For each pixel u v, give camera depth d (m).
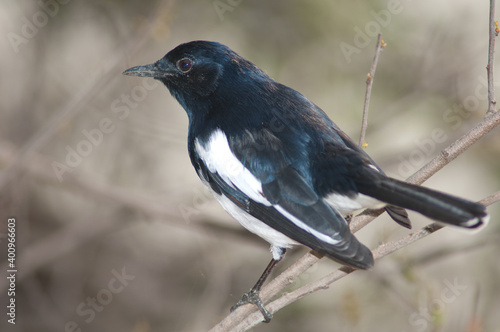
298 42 12.26
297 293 7.33
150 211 12.28
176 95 8.56
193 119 8.38
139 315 12.80
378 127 12.81
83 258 13.31
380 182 6.88
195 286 13.07
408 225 7.52
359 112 12.74
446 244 12.79
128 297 13.00
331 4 11.93
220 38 12.65
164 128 13.05
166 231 13.86
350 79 12.62
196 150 8.22
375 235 12.45
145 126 12.91
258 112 7.84
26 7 12.71
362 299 12.02
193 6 12.35
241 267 13.09
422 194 6.59
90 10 12.45
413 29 12.44
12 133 12.86
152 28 10.98
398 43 12.35
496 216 12.70
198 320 11.52
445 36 12.74
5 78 13.05
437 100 13.04
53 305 12.78
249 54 12.41
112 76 11.27
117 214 12.91
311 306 12.20
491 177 13.38
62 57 13.00
